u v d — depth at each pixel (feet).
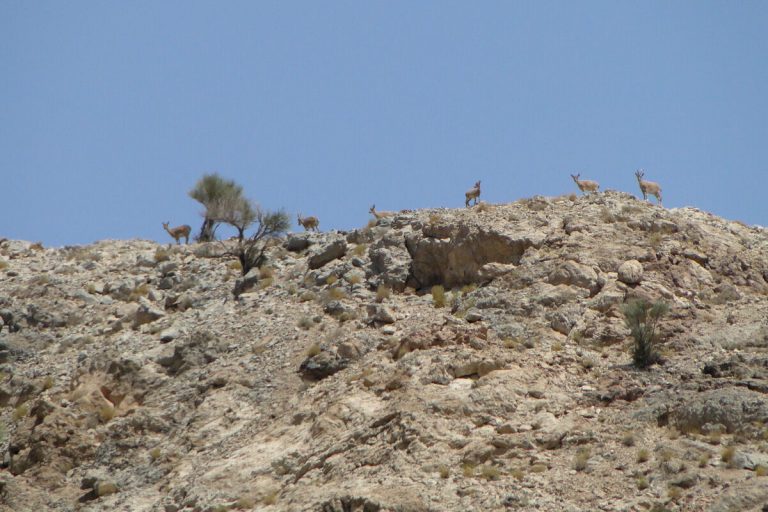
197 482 324.19
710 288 392.27
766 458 277.64
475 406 318.04
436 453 299.58
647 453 286.46
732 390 307.17
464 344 357.00
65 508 339.16
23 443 373.20
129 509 328.49
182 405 376.07
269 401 364.17
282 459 321.11
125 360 399.44
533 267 399.24
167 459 350.02
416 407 319.06
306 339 399.85
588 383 334.24
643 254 400.67
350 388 348.59
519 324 369.50
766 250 426.10
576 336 362.94
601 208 445.78
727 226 452.76
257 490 312.09
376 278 435.12
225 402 367.66
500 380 328.70
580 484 278.26
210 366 396.16
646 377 334.24
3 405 416.87
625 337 358.02
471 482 284.00
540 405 318.04
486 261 416.67
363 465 301.84
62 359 440.04
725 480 268.00
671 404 307.58
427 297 416.46
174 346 416.46
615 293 378.32
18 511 341.00
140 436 365.61
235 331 419.95
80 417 378.73
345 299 424.46
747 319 367.45
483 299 390.42
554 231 424.46
